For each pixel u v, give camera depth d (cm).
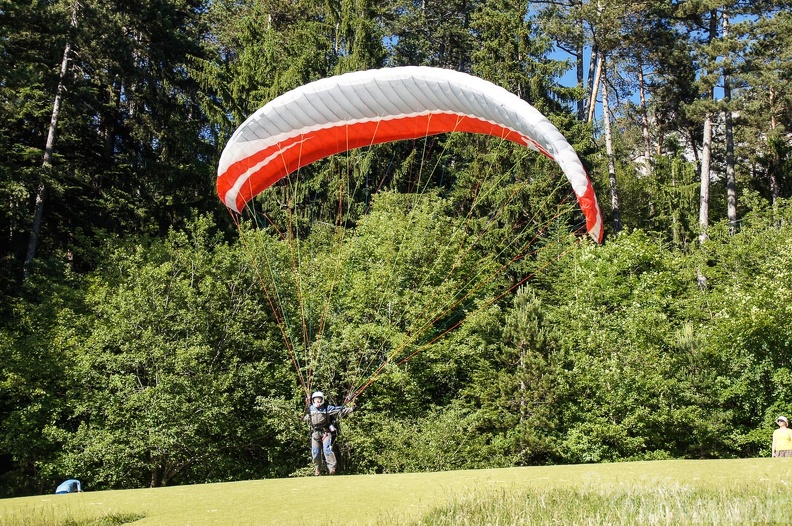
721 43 3725
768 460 1109
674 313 2989
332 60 4100
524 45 3706
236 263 2642
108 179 3516
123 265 2611
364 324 2630
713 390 2591
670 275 2973
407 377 2541
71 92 3108
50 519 893
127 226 3369
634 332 2631
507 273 3325
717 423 2541
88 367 2247
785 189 4469
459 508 830
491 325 2769
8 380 2323
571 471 1067
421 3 5262
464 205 3453
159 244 2714
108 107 3431
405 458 2348
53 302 2544
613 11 4066
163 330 2372
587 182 1377
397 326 2650
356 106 1541
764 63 3991
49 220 3312
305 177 3516
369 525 784
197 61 3619
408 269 2819
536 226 3375
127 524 863
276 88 3525
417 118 1594
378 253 2844
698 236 3828
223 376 2348
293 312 2633
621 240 3064
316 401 1481
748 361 2619
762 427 2564
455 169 3862
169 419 2211
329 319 2633
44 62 3100
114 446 2175
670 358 2584
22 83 2739
